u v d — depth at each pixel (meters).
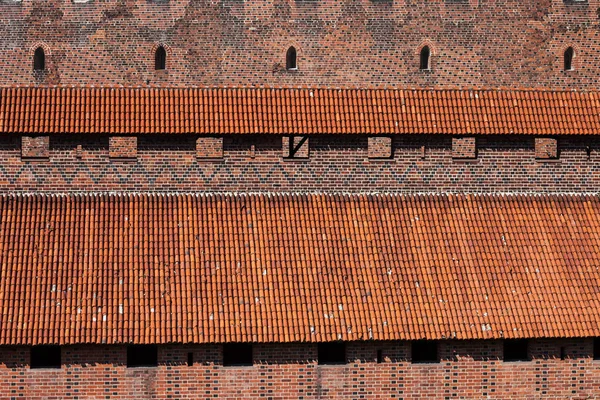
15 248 62.19
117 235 63.41
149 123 66.00
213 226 64.50
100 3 100.12
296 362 60.91
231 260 62.91
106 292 60.69
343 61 101.94
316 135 67.31
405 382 61.78
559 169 69.56
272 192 67.25
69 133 65.25
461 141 68.81
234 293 61.41
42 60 100.75
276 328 60.25
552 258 65.12
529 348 62.84
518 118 68.69
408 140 68.25
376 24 101.88
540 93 69.62
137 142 66.25
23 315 59.31
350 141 67.81
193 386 60.28
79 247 62.62
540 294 63.34
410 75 102.62
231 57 101.00
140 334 59.12
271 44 101.06
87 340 58.75
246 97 67.56
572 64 104.19
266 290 61.72
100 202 65.06
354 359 61.34
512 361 62.78
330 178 67.81
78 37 100.44
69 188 66.00
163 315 60.00
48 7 100.06
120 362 59.69
